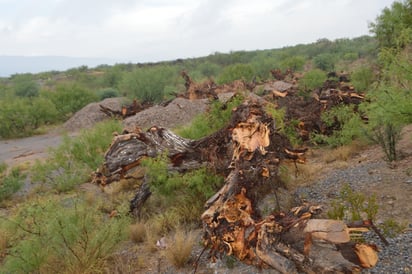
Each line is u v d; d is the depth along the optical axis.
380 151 9.93
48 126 28.59
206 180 7.27
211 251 5.27
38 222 6.04
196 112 22.33
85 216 6.22
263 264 4.58
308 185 8.19
